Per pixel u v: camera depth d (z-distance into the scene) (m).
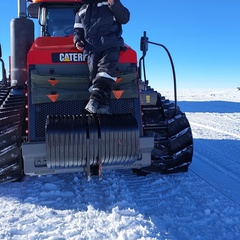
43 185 3.88
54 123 3.03
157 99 4.42
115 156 3.11
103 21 3.27
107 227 2.87
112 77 3.22
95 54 3.29
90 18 3.29
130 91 3.46
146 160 3.39
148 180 4.11
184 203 3.42
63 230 2.82
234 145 6.45
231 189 3.88
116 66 3.37
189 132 4.22
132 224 2.90
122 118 3.17
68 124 3.04
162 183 4.02
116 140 3.06
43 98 3.31
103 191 3.71
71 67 3.40
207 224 2.98
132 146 3.11
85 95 3.40
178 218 3.08
